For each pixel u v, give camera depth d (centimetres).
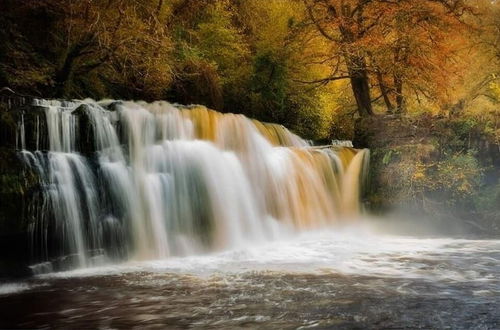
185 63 1633
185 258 941
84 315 548
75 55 1258
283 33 1944
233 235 1114
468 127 1486
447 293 641
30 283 707
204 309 568
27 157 806
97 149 938
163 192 1006
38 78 1172
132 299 614
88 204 869
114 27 1305
